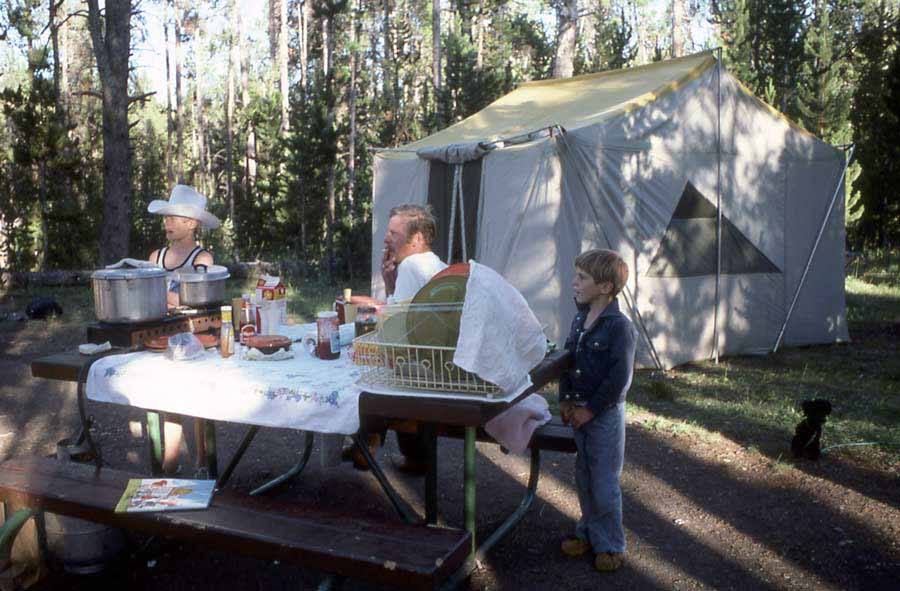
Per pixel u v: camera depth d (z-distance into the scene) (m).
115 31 12.84
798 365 8.10
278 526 2.77
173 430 4.20
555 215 7.48
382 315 2.93
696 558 3.65
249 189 24.61
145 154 26.48
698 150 8.12
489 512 4.18
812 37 26.41
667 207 7.94
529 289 7.66
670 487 4.57
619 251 7.67
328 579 2.64
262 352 3.49
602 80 9.87
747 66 25.64
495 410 2.77
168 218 4.36
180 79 29.34
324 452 4.30
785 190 8.77
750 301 8.62
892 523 4.04
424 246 3.57
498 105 10.66
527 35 27.08
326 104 16.47
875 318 11.02
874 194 18.84
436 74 22.72
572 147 7.34
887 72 18.78
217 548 2.76
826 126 24.20
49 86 14.06
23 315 10.67
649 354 7.93
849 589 3.37
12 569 3.17
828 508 4.25
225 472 4.13
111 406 6.35
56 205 14.38
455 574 3.28
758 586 3.39
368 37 31.98
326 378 3.13
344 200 18.75
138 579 3.42
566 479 4.71
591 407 3.28
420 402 2.77
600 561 3.49
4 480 3.25
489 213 8.01
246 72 31.80
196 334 3.81
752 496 4.42
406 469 4.79
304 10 26.83
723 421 5.93
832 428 5.67
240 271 15.19
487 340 2.68
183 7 35.44
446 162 8.62
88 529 3.30
